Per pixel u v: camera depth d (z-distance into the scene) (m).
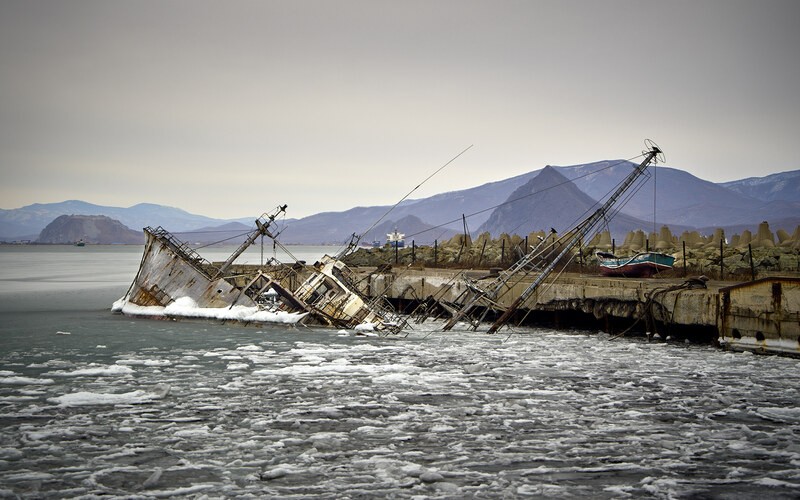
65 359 44.03
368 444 28.02
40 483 23.78
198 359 44.34
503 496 23.19
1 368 41.03
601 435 29.23
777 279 44.19
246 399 34.41
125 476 24.53
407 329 60.66
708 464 26.00
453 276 73.50
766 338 45.06
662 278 69.12
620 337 54.75
